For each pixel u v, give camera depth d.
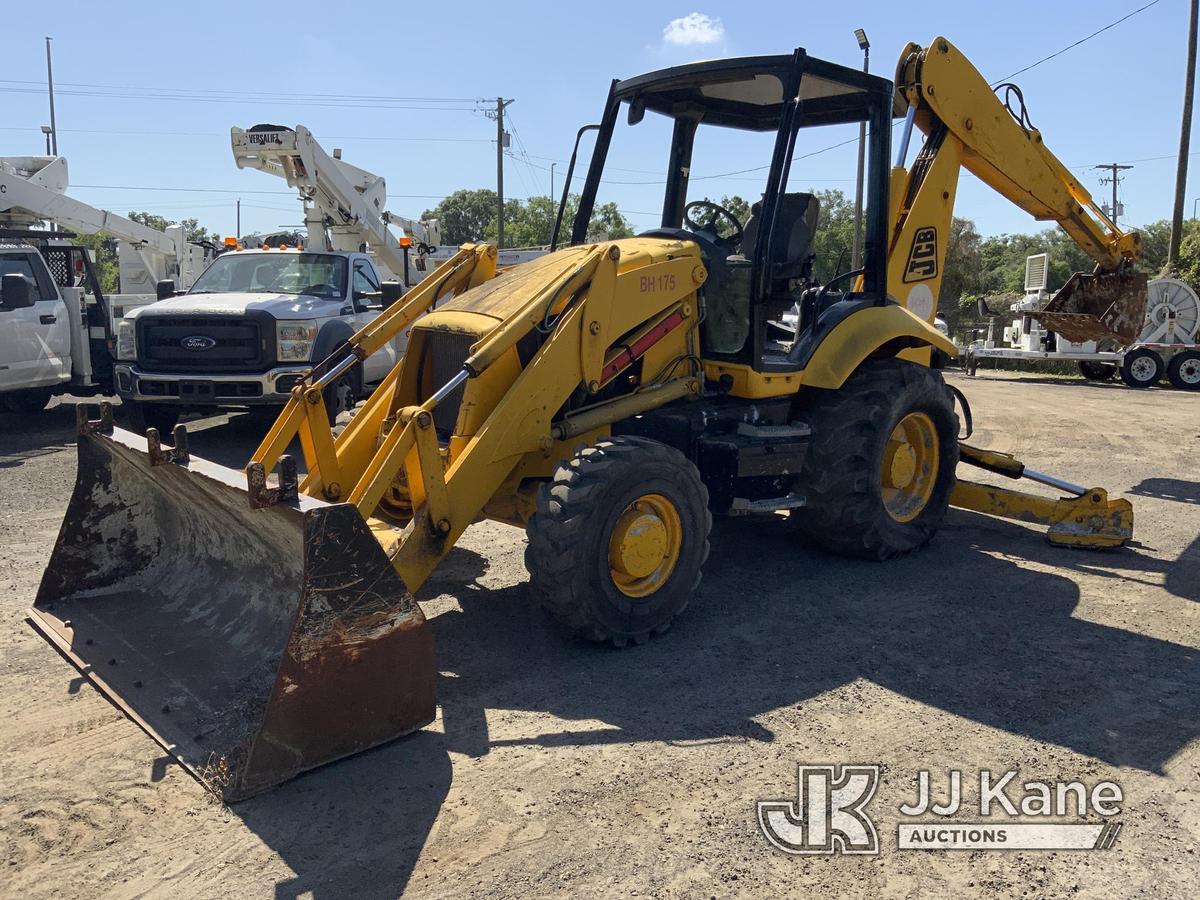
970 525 7.01
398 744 3.66
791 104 5.08
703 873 2.91
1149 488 8.38
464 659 4.49
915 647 4.64
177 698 3.77
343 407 10.16
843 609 5.16
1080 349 19.70
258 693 3.64
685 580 4.71
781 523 6.89
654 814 3.21
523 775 3.45
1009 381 20.00
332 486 4.95
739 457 5.05
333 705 3.43
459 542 6.45
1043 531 6.85
